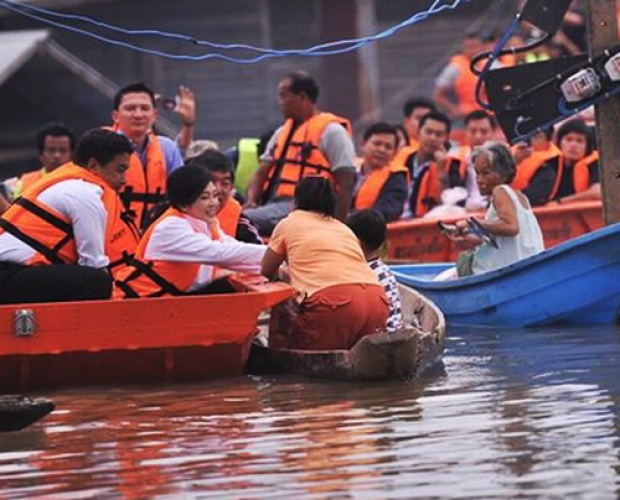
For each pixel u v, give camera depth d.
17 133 72.62
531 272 36.41
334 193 32.44
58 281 30.53
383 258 41.78
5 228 30.81
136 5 82.81
